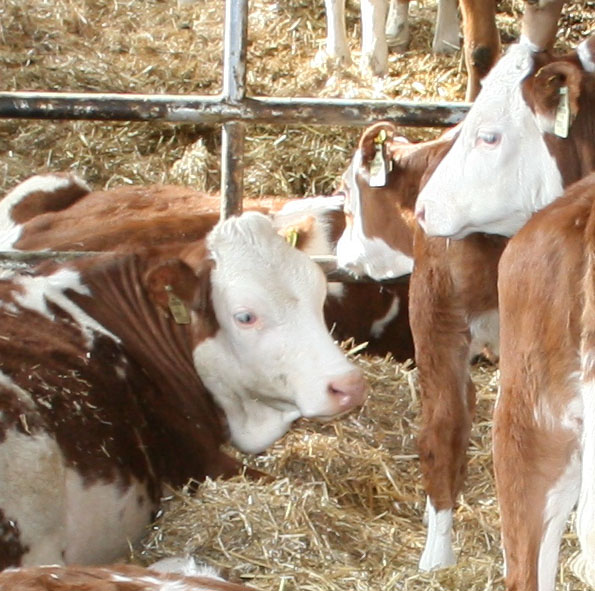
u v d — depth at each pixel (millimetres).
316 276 4684
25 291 4645
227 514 4422
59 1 10328
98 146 8469
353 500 4945
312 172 8234
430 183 4488
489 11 7125
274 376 4609
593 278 3307
